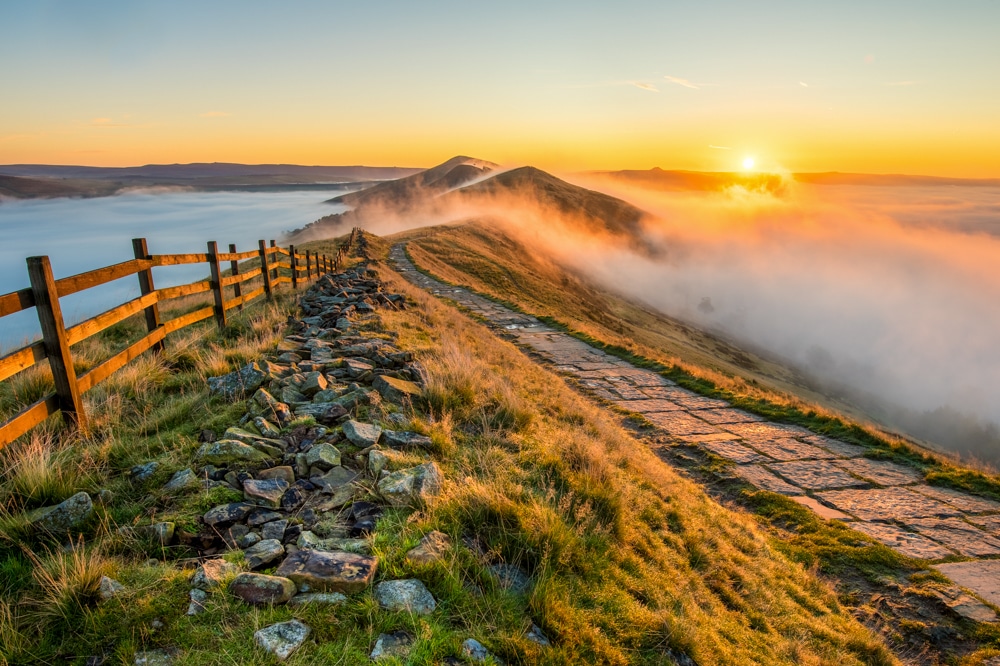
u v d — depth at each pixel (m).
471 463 5.11
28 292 4.42
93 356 7.15
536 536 3.86
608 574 4.09
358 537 3.63
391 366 7.48
